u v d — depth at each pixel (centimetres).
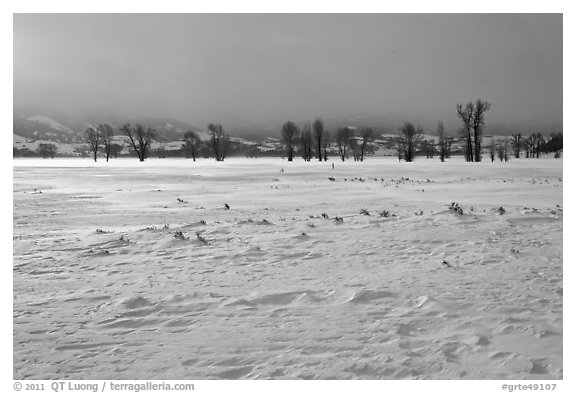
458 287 756
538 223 1338
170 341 568
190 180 4056
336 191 2902
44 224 1602
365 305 684
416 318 626
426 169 4741
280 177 4269
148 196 2728
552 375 468
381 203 2136
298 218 1641
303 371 487
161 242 1166
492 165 5094
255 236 1245
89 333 597
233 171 5044
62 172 5150
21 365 514
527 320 607
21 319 645
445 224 1347
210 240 1198
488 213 1581
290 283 803
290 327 603
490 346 532
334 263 940
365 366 493
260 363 507
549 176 3719
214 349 543
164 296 742
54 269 919
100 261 986
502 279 795
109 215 1853
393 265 912
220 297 734
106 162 9062
